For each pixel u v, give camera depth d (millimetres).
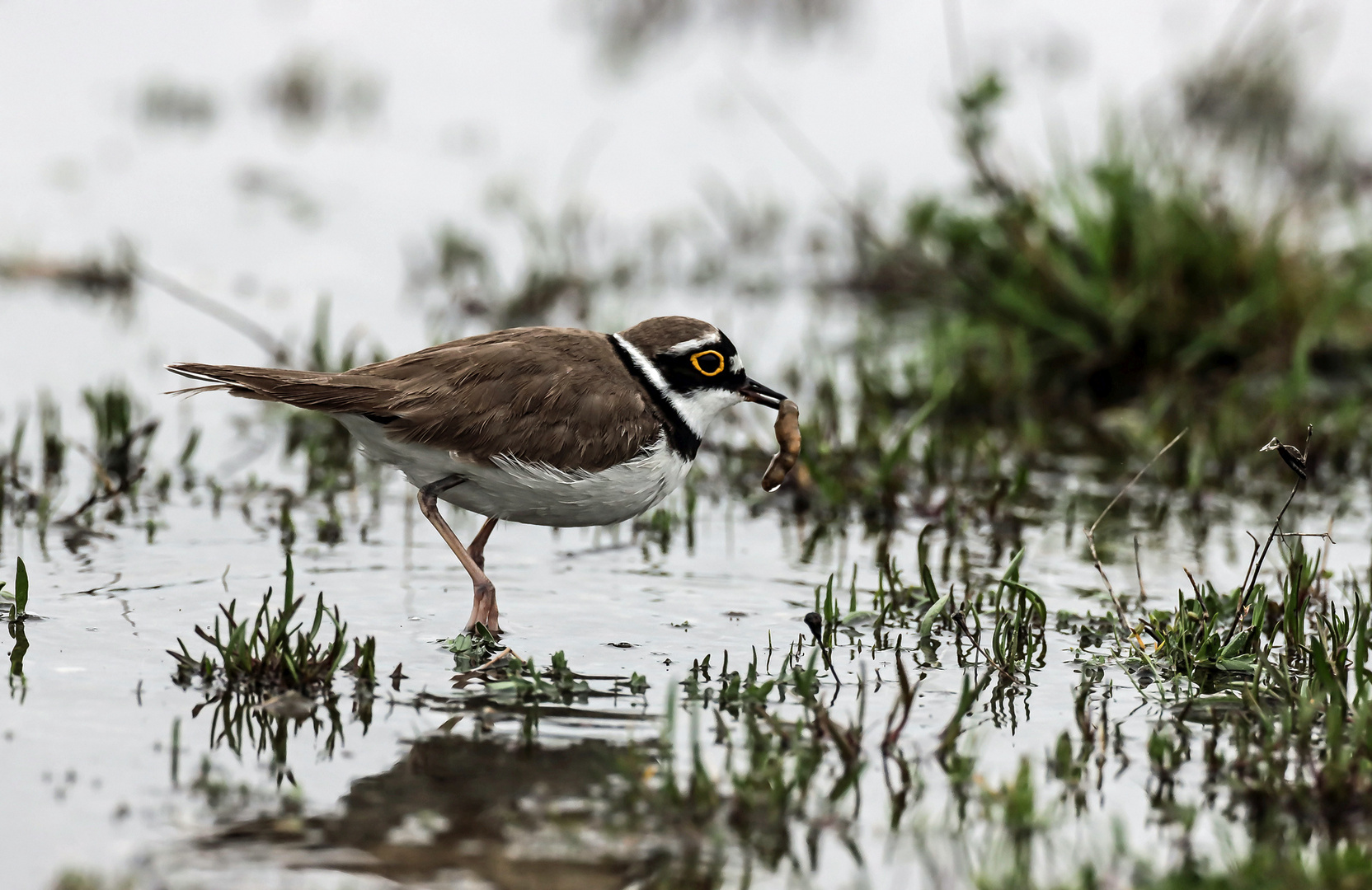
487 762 7480
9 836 6523
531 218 19797
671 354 9766
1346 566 11305
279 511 11953
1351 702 8469
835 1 26641
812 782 7438
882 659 9211
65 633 9000
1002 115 21953
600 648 9203
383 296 18109
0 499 11648
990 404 15445
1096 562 9539
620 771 7430
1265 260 16016
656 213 21281
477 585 9336
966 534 12078
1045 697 8672
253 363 15656
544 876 6430
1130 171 16500
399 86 25547
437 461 9305
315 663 8336
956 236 16812
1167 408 15219
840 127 23297
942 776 7555
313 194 21516
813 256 20109
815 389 15852
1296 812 7277
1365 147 21422
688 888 6426
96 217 19875
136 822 6711
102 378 15070
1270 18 22109
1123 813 7246
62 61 25547
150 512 11773
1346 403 14891
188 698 8133
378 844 6617
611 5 26844
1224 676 9070
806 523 12328
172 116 23922
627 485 9547
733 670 8891
